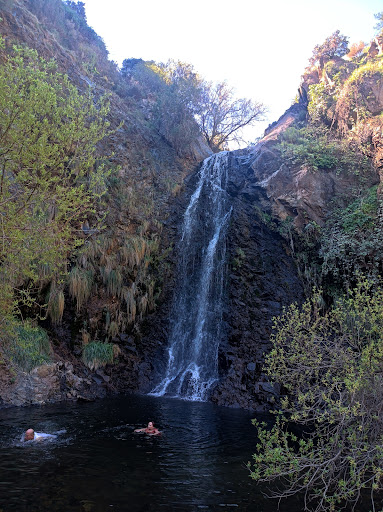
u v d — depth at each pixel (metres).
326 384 6.25
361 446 5.56
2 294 7.79
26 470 6.04
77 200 7.69
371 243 15.18
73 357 13.92
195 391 14.59
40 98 7.01
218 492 5.72
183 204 21.22
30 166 7.01
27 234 7.11
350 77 20.33
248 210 19.91
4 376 10.92
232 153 24.30
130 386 14.40
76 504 5.02
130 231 18.19
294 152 19.45
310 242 17.61
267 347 15.08
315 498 5.70
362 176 17.83
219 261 18.59
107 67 28.77
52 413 10.07
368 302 6.99
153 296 17.31
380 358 5.92
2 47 7.55
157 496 5.45
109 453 7.14
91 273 15.49
